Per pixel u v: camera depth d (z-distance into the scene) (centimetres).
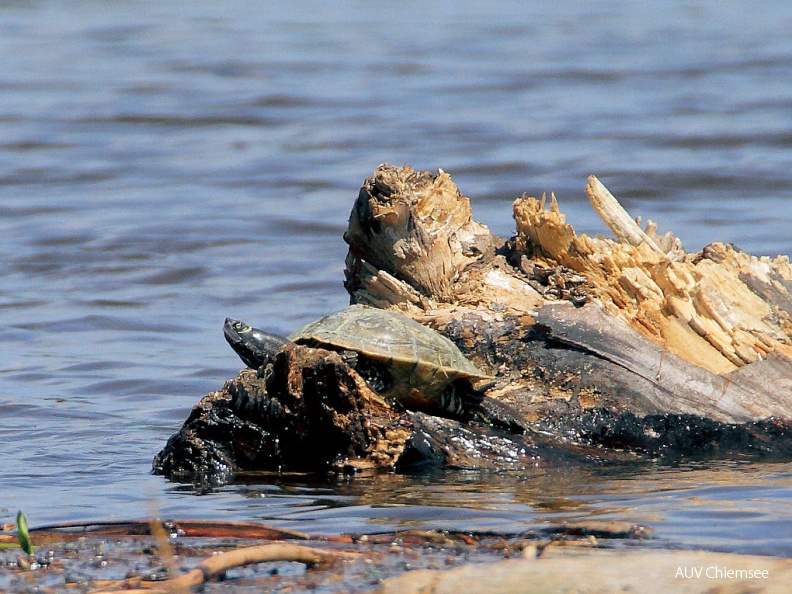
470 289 2206
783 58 7794
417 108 6675
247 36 9281
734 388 1997
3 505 1773
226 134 6194
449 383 2000
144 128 6322
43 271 3847
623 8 10869
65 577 1390
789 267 2197
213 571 1331
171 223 4438
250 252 4041
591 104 6681
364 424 1934
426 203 2306
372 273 2283
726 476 1808
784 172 5075
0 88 7319
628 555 1382
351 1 11538
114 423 2375
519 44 8756
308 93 7119
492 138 5891
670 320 2075
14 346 3038
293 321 3212
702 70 7544
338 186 5059
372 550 1468
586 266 2158
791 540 1451
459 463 1922
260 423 1978
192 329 3180
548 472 1884
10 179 5241
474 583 1305
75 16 10269
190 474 1978
